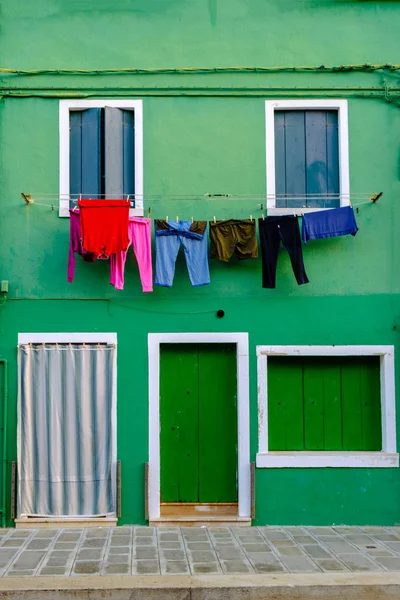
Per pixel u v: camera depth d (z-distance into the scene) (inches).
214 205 319.9
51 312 314.0
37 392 310.7
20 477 306.0
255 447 312.3
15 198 317.1
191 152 321.1
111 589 227.5
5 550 268.2
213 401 322.3
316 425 322.0
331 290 318.3
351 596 230.4
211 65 323.3
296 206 323.9
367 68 323.0
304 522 309.3
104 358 313.1
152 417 312.0
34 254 315.9
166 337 314.8
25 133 319.0
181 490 319.6
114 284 302.5
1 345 311.7
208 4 323.3
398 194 322.7
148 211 318.0
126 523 307.4
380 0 323.9
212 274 317.4
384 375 316.8
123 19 323.0
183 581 233.6
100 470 307.4
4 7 322.0
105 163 319.6
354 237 320.2
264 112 322.3
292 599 229.0
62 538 285.7
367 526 308.2
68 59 321.7
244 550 268.5
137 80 321.7
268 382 322.0
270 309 316.8
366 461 311.0
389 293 318.7
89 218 295.1
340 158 323.3
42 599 225.8
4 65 320.2
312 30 323.9
